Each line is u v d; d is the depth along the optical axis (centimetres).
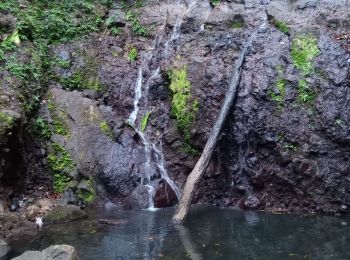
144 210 819
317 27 940
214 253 607
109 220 752
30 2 1089
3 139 745
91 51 1019
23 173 806
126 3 1155
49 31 1027
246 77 884
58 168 831
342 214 784
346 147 799
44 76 935
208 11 1081
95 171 848
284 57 891
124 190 846
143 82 983
